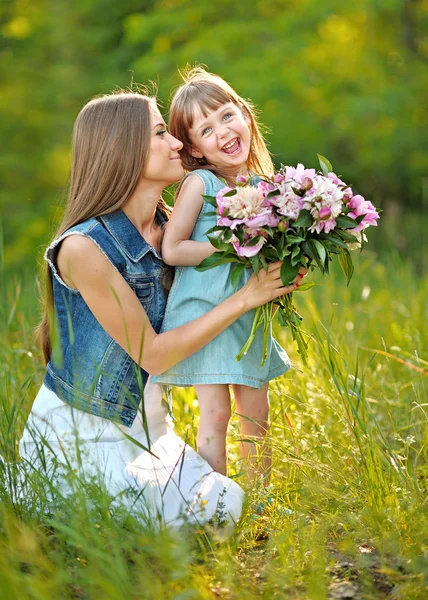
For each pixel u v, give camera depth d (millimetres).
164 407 3314
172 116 3506
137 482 2973
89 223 3100
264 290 3037
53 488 2777
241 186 2920
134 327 3057
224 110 3398
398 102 11328
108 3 12305
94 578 2295
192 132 3445
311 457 3416
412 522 2834
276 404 4078
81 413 3117
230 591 2490
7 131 12383
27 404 3773
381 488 3043
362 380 3342
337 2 11203
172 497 2988
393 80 11891
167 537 2557
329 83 11578
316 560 2654
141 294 3168
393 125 12047
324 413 3980
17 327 4723
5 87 12359
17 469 2967
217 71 10695
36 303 5172
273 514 3088
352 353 4957
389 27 12766
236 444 3764
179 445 3227
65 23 12391
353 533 2857
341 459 3346
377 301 5914
